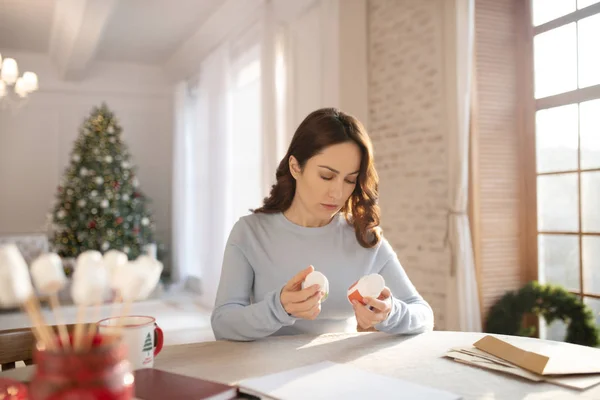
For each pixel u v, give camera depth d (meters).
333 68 4.03
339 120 1.48
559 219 3.13
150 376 0.93
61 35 6.26
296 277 1.28
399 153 3.78
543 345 1.22
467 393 0.92
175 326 4.83
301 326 1.53
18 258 0.63
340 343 1.28
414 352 1.19
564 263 3.10
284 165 1.64
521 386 0.95
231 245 1.57
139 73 8.10
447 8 3.22
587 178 2.96
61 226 6.43
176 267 7.58
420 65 3.57
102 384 0.66
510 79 3.35
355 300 1.27
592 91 2.92
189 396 0.84
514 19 3.37
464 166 3.11
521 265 3.33
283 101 4.66
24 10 5.70
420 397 0.87
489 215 3.27
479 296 3.21
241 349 1.22
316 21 4.25
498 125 3.31
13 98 7.48
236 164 5.79
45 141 7.65
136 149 8.20
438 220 3.41
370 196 1.59
